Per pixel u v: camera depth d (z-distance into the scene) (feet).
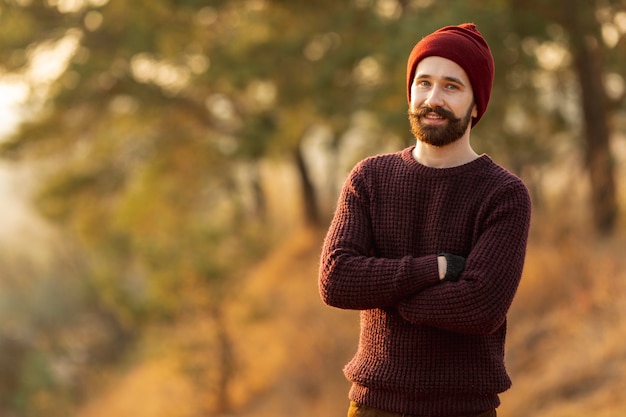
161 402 53.62
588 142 39.14
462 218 7.50
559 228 33.14
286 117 56.59
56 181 67.62
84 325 85.51
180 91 60.44
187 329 50.37
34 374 73.20
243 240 55.83
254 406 45.62
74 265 99.40
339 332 41.34
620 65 38.63
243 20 53.31
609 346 24.40
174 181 66.85
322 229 73.36
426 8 39.55
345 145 65.98
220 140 62.54
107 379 74.54
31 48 55.93
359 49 45.01
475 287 7.16
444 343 7.49
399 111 38.50
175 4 49.85
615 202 35.86
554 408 22.98
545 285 30.81
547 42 38.52
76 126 61.62
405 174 7.78
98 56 55.42
